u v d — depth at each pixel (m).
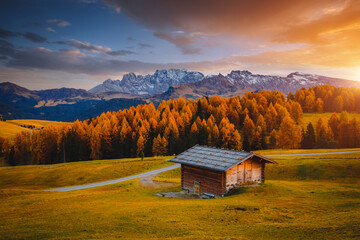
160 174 62.88
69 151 121.19
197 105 178.75
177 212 21.27
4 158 135.62
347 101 184.12
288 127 113.69
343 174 52.94
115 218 19.78
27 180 70.00
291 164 62.44
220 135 122.81
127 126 135.88
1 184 67.50
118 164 78.50
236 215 19.95
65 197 32.19
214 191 32.38
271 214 20.02
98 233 16.25
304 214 19.61
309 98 186.38
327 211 19.98
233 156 34.41
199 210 21.81
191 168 36.31
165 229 16.88
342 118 133.62
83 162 88.44
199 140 120.19
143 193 34.50
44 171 76.44
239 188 32.12
